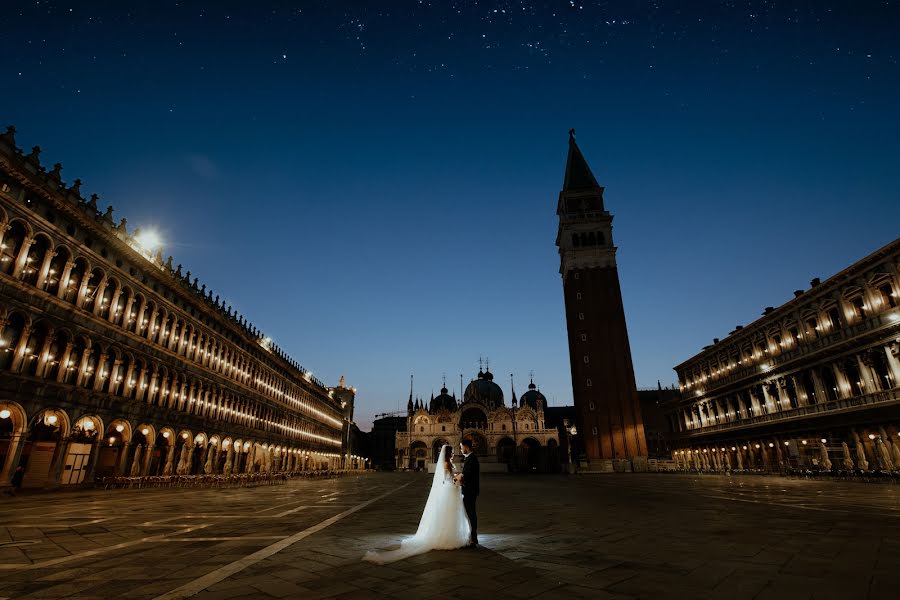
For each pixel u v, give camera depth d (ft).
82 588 23.81
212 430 163.12
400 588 23.86
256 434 201.26
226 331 179.73
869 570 26.61
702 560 29.81
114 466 124.47
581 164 343.46
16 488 88.63
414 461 421.59
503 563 29.37
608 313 293.43
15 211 90.58
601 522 49.32
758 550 32.65
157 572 27.12
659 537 38.91
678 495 86.07
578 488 119.14
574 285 302.45
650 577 25.79
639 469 256.93
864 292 150.00
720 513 54.95
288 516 55.16
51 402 97.04
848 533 38.86
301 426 272.51
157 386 134.41
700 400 259.19
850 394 154.71
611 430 269.64
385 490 116.88
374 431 533.96
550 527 45.85
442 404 474.90
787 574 26.04
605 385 278.67
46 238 97.96
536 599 21.97
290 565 28.84
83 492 93.66
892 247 138.31
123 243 118.93
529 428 417.90
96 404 109.40
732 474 193.36
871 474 119.44
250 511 60.85
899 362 136.05
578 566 28.50
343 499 83.15
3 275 86.74
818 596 22.04
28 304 92.43
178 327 147.74
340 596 22.52
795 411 178.50
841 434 156.15
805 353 175.22
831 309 165.68
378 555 30.99
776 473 171.32
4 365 88.02
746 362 217.77
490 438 415.03
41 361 95.30
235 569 27.81
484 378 517.96
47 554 32.35
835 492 84.84
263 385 215.51
